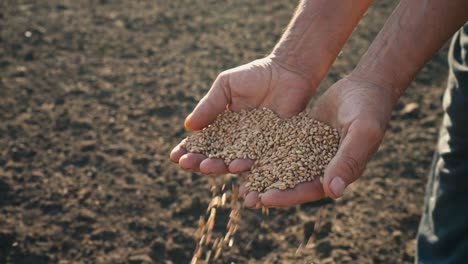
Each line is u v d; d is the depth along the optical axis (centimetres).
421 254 118
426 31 101
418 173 156
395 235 143
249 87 110
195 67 186
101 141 160
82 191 149
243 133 109
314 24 110
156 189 150
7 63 184
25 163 154
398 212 147
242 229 141
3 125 163
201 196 148
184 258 137
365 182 154
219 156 107
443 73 188
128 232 142
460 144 112
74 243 139
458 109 111
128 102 171
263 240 140
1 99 170
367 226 144
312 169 104
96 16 210
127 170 154
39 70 182
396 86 103
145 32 203
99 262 136
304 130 108
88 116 167
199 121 110
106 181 151
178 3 221
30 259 136
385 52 103
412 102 176
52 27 203
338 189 96
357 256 139
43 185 150
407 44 102
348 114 102
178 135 163
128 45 196
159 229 142
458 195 114
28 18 206
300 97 111
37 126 163
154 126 165
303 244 140
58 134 161
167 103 171
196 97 174
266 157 107
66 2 218
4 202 146
